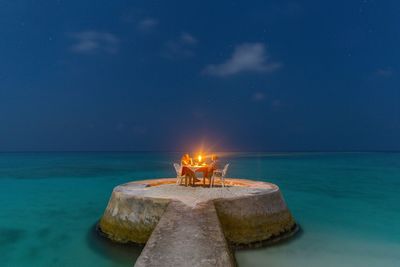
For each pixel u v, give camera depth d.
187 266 7.00
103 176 35.81
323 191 24.75
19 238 13.29
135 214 10.74
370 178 33.94
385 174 38.03
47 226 15.02
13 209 18.72
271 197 11.57
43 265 10.62
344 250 11.38
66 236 13.47
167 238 8.03
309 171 42.44
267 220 11.12
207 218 9.05
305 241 12.16
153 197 10.56
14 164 56.72
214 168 13.42
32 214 17.45
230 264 7.25
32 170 43.66
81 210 18.41
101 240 11.67
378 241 12.41
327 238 12.66
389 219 15.90
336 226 14.48
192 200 10.38
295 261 10.28
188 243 7.80
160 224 8.77
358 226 14.53
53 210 18.42
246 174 38.25
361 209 18.36
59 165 54.06
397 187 27.00
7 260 11.02
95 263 10.66
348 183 29.55
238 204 10.64
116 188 12.59
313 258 10.56
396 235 13.16
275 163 60.44
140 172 40.56
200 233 8.25
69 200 21.45
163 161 68.50
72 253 11.53
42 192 24.86
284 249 11.20
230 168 48.09
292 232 12.14
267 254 10.60
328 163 59.12
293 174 38.31
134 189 12.41
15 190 25.86
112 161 68.38
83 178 33.88
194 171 13.48
